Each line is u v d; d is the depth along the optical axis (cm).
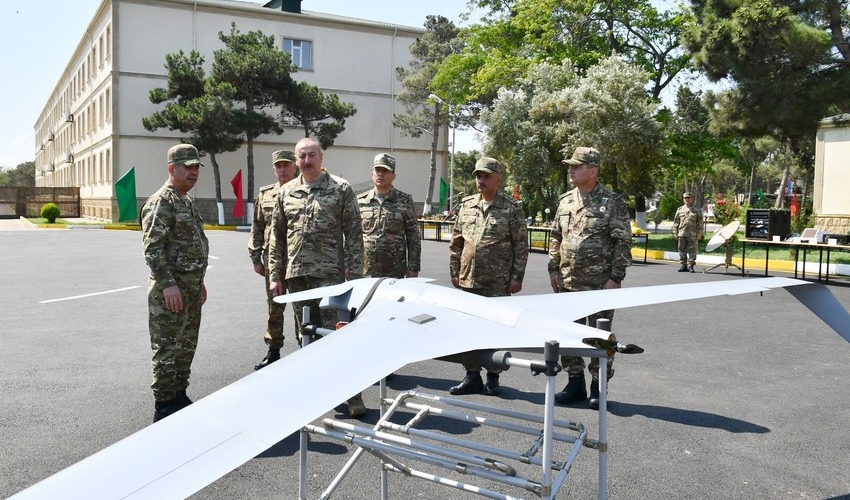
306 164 448
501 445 385
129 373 531
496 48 2866
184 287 419
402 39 3512
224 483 329
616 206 456
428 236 2561
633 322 792
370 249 532
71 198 4028
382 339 216
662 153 2042
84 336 674
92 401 457
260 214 551
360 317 251
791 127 1429
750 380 530
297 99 2897
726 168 5769
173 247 414
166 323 408
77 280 1128
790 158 3941
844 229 1789
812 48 1304
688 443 388
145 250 401
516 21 2661
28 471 339
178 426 162
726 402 470
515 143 2250
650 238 2367
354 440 259
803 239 1260
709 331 737
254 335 685
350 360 197
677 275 1284
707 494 320
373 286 276
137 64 2988
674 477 339
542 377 538
